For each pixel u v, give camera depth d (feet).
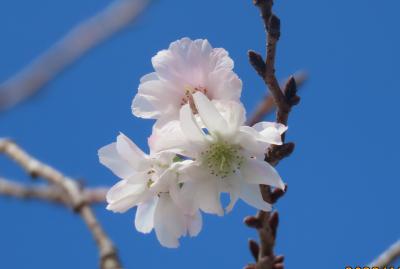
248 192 1.48
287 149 1.47
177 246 1.50
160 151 1.47
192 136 1.47
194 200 1.47
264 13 1.44
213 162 1.47
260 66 1.44
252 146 1.47
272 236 1.49
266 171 1.47
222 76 1.49
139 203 1.50
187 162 1.47
